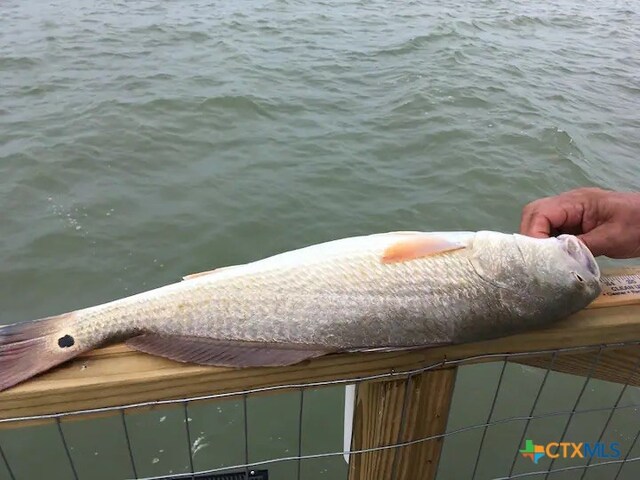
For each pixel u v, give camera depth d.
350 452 0.58
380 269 0.59
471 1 5.75
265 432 1.27
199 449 1.23
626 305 0.58
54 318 0.53
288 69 3.32
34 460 1.19
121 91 2.84
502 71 3.59
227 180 2.17
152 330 0.55
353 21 4.50
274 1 4.94
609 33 5.03
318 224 1.98
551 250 0.59
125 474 1.18
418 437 0.58
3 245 1.78
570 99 3.28
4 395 0.46
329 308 0.57
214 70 3.20
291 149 2.42
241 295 0.58
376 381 0.55
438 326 0.57
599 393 1.38
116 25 3.98
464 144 2.55
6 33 3.70
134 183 2.11
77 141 2.33
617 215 0.65
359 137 2.57
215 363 0.51
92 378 0.48
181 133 2.47
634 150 2.76
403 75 3.32
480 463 1.21
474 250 0.61
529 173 2.37
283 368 0.52
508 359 0.57
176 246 1.84
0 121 2.49
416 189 2.23
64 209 1.94
